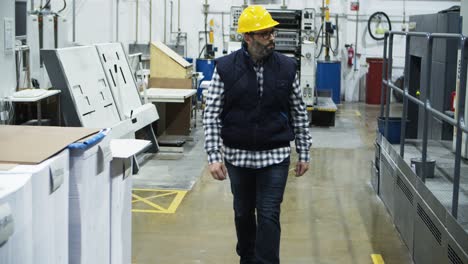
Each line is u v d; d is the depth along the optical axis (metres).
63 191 2.14
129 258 2.89
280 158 3.09
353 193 5.62
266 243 3.03
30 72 6.23
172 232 4.43
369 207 5.17
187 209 5.01
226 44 11.38
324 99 10.04
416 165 4.34
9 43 4.79
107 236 2.56
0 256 1.65
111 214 2.61
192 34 11.92
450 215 3.14
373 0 11.79
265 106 3.03
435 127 5.68
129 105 6.37
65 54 5.26
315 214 4.95
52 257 2.05
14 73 4.94
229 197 5.39
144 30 11.86
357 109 11.16
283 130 3.09
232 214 4.89
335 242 4.29
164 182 5.85
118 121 5.91
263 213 3.04
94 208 2.38
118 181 2.65
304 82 9.07
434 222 3.45
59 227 2.12
